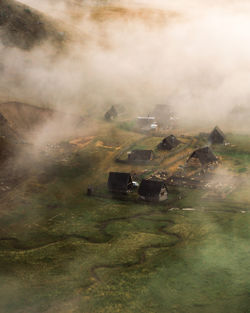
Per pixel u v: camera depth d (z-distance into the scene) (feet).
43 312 148.66
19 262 189.06
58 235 221.05
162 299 151.74
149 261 182.70
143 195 263.29
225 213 230.48
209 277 164.25
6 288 165.27
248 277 161.27
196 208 242.58
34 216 250.16
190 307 145.28
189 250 188.55
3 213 254.47
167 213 241.35
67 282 168.66
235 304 143.64
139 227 224.33
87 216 246.06
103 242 209.26
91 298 155.22
